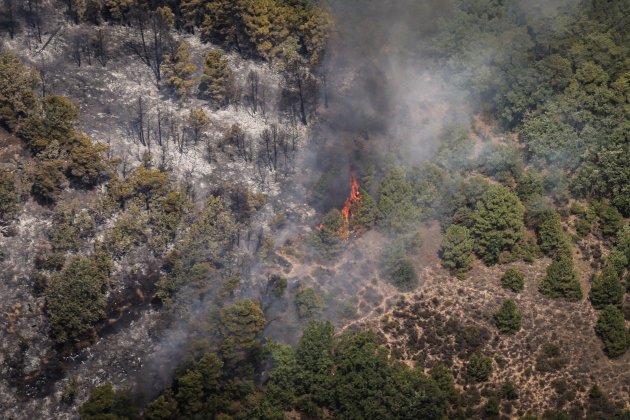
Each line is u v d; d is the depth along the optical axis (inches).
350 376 5930.1
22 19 6855.3
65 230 6107.3
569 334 6314.0
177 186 6451.8
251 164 6717.5
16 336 5890.8
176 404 5733.3
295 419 5940.0
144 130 6648.6
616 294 6378.0
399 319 6328.7
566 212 6766.7
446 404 5944.9
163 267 6195.9
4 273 6018.7
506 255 6574.8
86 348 5949.8
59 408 5807.1
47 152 6269.7
